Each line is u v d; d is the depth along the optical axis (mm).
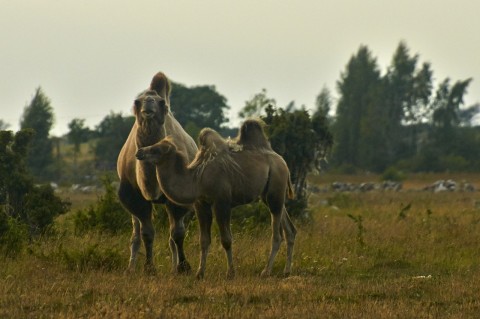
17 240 47125
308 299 34938
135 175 43281
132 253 44094
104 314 31234
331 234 59000
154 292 35531
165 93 44688
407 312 32219
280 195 44094
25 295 34406
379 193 159250
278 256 47875
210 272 42656
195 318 30781
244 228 57406
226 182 41375
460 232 61000
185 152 43562
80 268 42562
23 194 57750
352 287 38000
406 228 63031
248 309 32469
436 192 168375
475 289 37500
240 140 43594
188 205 41469
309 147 68688
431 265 47219
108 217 59094
